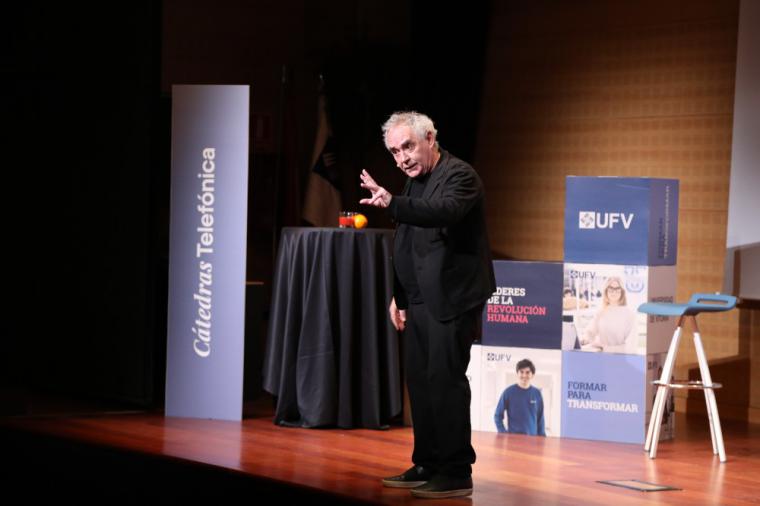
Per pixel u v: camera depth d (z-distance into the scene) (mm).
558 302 6293
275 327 6414
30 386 7867
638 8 7551
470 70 8586
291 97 8469
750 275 6867
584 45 7871
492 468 5332
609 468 5395
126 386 7004
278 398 6359
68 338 7500
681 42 7309
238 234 6480
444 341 4609
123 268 7055
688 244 7254
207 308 6547
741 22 6871
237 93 6449
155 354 7211
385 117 8961
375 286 6250
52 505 6008
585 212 6219
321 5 9094
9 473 6254
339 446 5750
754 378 6902
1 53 8031
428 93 8781
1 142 8055
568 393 6277
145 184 6898
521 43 8281
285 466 5211
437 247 4605
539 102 8164
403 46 8914
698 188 7223
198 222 6547
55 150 7637
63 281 7559
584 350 6238
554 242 8086
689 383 5820
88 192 7348
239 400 6504
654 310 5852
